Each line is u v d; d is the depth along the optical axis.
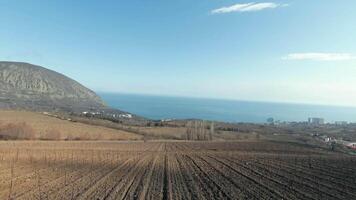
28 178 32.53
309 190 29.88
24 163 45.06
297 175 40.44
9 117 127.06
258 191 28.72
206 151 85.00
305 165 53.44
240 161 58.94
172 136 145.75
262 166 50.53
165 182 32.53
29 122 122.06
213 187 30.23
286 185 32.44
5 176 33.47
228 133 173.50
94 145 92.44
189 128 154.50
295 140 166.62
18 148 70.75
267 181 34.84
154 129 160.75
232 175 39.31
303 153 88.88
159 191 27.27
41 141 99.62
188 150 87.44
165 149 88.94
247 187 30.73
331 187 31.91
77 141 107.31
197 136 146.88
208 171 43.00
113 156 61.12
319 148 117.88
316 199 25.83
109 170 41.03
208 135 149.50
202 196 25.69
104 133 129.25
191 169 45.00
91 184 30.05
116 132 136.50
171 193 26.61
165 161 56.22
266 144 123.75
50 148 74.50
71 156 57.22
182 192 27.20
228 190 28.80
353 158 73.56
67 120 147.00
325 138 194.75
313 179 37.25
